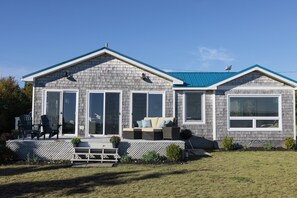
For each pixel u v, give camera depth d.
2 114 24.39
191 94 19.39
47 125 15.59
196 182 10.06
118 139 14.61
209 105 19.30
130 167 12.80
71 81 18.80
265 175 11.16
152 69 18.98
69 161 14.16
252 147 18.77
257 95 19.09
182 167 12.76
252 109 19.09
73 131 18.62
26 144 14.53
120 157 14.34
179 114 19.19
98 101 18.86
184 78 20.69
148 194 8.68
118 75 18.98
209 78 20.69
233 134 18.94
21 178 10.70
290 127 18.94
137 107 18.95
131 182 10.07
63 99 18.72
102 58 19.03
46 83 18.70
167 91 19.16
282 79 18.95
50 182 10.09
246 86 19.12
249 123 19.05
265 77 19.16
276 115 19.03
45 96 18.66
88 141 14.77
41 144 14.58
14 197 8.39
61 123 18.59
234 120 19.06
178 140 15.61
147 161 13.93
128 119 18.83
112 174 11.34
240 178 10.60
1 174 11.41
